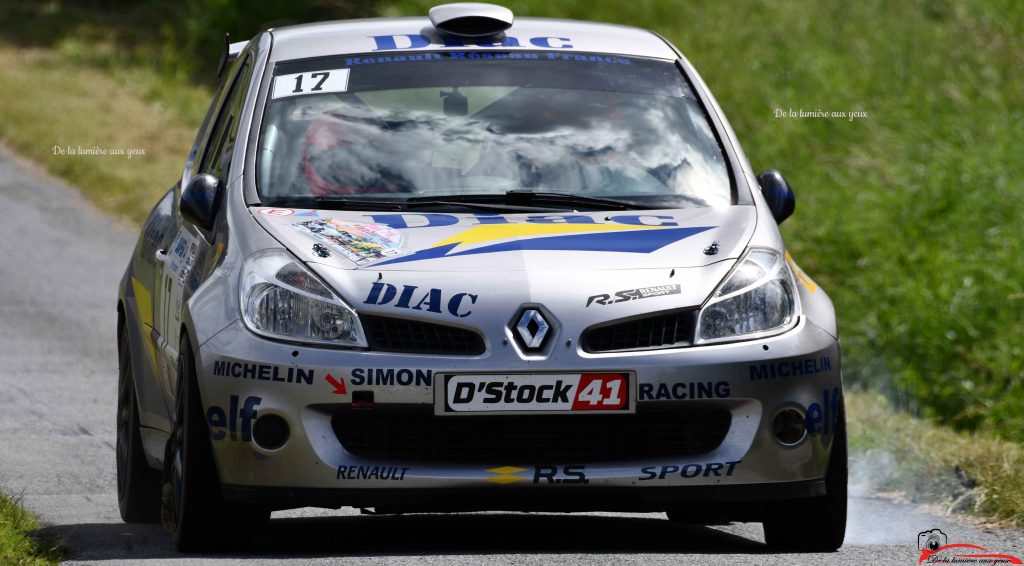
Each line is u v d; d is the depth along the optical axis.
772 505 17.14
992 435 37.69
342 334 16.05
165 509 17.72
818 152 58.19
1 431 30.02
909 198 50.97
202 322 16.70
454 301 16.14
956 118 58.28
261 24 91.38
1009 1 69.94
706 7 74.00
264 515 16.78
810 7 72.81
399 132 19.55
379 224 17.70
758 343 16.38
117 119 76.00
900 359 43.06
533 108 20.12
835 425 16.78
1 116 75.19
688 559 15.88
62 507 22.70
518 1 75.94
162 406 19.83
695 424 16.28
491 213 18.28
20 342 40.59
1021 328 42.31
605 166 19.34
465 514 21.06
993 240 47.25
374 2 86.56
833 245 49.91
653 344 16.19
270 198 18.59
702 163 19.62
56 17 101.56
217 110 22.94
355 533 18.95
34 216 59.00
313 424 15.91
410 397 15.80
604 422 16.08
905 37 67.56
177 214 21.47
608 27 22.69
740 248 17.33
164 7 103.25
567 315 16.09
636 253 17.00
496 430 16.02
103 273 50.53
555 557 15.80
